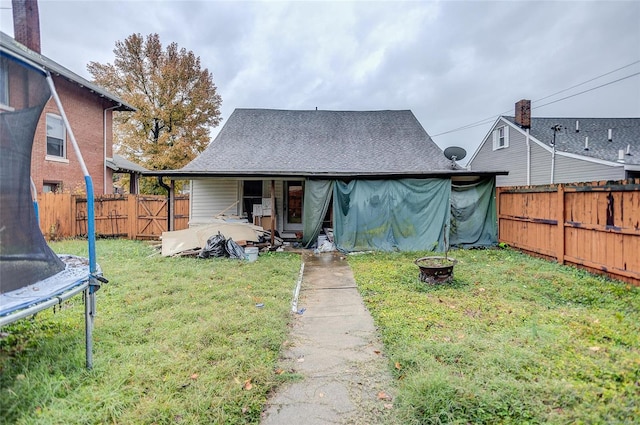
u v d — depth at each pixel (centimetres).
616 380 256
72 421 214
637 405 224
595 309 418
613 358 290
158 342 332
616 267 536
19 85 254
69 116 1298
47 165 1198
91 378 263
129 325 373
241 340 338
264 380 270
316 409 239
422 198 909
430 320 390
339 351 331
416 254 827
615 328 353
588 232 600
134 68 2266
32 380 254
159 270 655
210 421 221
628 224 512
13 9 635
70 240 1069
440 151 1198
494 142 1920
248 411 235
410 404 236
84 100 1366
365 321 410
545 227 725
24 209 270
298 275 636
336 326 396
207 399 239
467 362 287
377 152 1198
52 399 234
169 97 2297
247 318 396
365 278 605
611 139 1521
